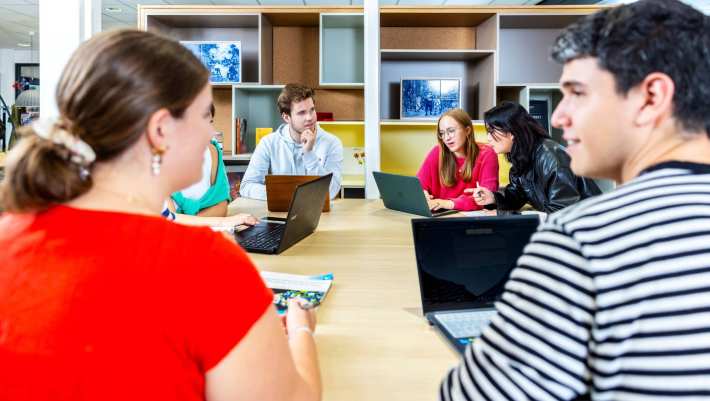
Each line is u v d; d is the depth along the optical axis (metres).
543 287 0.48
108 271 0.46
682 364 0.42
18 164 0.48
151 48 0.53
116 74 0.50
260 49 3.84
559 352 0.46
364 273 1.29
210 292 0.48
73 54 0.53
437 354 0.85
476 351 0.54
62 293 0.46
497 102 4.22
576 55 0.52
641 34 0.49
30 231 0.49
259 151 2.80
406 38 4.27
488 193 2.36
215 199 2.08
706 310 0.42
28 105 6.59
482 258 1.06
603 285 0.44
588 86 0.52
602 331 0.44
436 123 3.59
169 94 0.53
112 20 7.04
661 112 0.50
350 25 4.14
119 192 0.53
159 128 0.53
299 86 2.69
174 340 0.48
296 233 1.58
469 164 2.79
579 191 2.17
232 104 4.00
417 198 2.10
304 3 5.88
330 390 0.73
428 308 1.01
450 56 4.03
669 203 0.46
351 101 4.29
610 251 0.45
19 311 0.46
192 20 4.01
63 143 0.49
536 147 2.23
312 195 1.60
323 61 4.12
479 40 4.18
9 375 0.46
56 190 0.49
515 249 1.08
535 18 3.89
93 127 0.50
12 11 6.66
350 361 0.82
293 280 1.18
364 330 0.94
